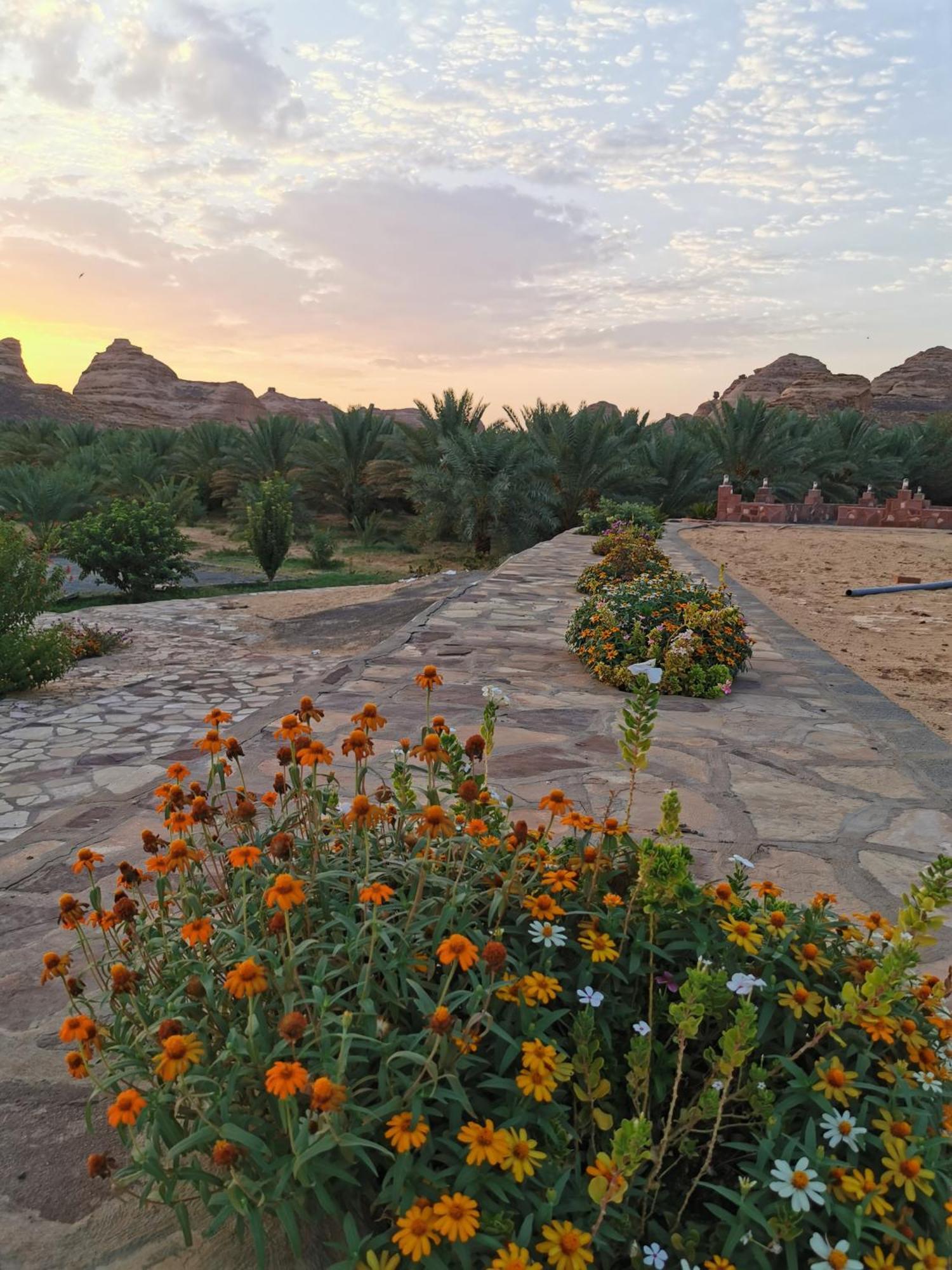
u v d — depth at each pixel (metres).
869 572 16.17
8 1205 1.76
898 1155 1.49
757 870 3.42
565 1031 1.79
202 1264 1.59
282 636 11.71
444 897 1.88
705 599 7.58
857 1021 1.65
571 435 29.30
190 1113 1.53
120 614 13.75
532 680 6.63
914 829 3.87
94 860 1.98
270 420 35.91
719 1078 1.65
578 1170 1.54
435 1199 1.43
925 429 45.66
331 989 1.72
